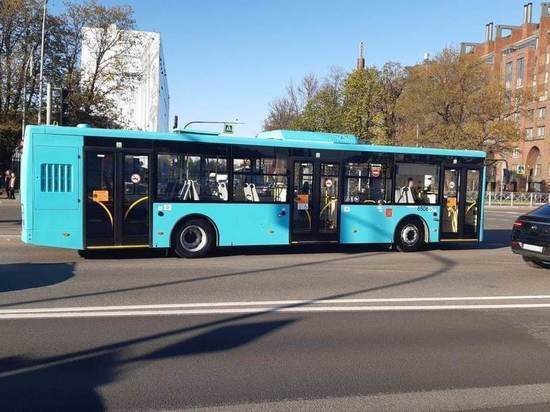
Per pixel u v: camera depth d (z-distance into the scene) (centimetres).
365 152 1472
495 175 8150
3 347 589
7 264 1148
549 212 1248
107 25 4091
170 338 634
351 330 684
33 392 469
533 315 788
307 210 1412
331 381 509
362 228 1473
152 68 6700
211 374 521
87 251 1379
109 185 1230
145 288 918
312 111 5528
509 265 1311
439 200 1563
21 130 3944
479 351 612
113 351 583
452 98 4975
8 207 2831
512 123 5031
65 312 739
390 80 5278
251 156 1353
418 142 5000
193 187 1302
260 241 1366
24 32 3956
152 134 1262
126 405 445
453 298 895
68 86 3903
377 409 447
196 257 1311
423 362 570
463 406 458
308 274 1102
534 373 544
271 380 508
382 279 1064
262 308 791
